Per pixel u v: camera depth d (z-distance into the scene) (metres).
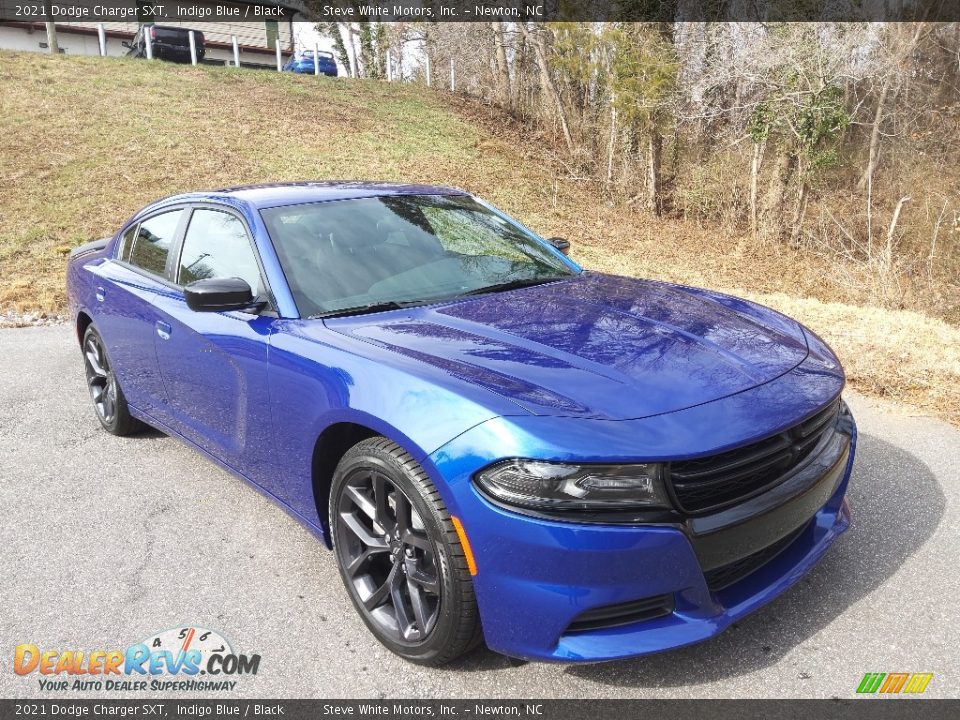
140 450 4.20
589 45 18.66
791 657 2.31
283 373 2.65
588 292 3.11
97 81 19.89
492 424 2.00
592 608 1.96
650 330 2.60
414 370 2.26
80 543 3.15
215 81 22.30
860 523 3.14
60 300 8.45
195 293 2.73
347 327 2.67
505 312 2.79
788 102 15.56
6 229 11.11
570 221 16.52
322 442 2.56
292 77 24.81
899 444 3.99
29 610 2.69
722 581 2.21
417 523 2.24
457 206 3.81
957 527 3.07
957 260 12.74
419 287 3.05
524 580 1.97
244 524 3.31
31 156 14.27
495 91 26.36
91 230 11.37
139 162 14.86
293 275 2.93
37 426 4.61
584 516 1.91
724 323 2.77
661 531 1.94
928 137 16.55
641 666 2.30
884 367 5.11
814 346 2.75
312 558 3.02
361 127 20.53
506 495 1.95
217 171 15.07
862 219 15.74
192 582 2.85
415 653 2.31
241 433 3.03
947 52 16.41
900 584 2.68
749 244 15.68
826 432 2.46
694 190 17.75
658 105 17.20
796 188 15.86
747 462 2.07
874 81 16.36
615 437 1.94
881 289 11.95
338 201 3.44
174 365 3.41
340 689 2.26
